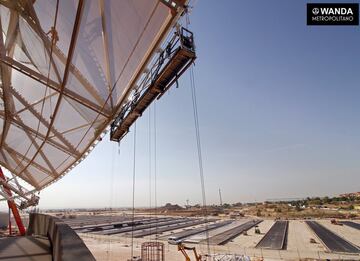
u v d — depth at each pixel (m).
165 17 4.37
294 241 62.28
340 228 85.19
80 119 7.85
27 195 14.70
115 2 4.41
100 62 5.72
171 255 46.12
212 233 80.12
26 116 8.41
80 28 4.86
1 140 10.95
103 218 161.25
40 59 5.86
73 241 3.88
